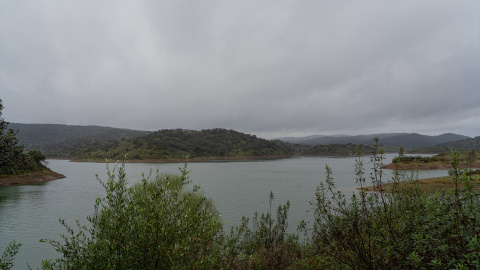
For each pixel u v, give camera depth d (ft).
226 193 147.43
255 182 207.10
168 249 11.78
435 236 10.21
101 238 12.18
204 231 13.17
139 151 585.22
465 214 9.27
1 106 26.66
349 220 13.32
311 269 19.29
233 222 72.84
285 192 151.53
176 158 573.74
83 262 11.66
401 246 10.98
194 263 12.51
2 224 81.46
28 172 205.77
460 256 9.10
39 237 67.41
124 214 12.73
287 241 30.55
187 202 14.16
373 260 11.61
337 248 14.01
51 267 11.92
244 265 20.35
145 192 14.17
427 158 253.65
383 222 12.34
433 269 9.34
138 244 12.20
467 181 9.32
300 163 557.74
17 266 49.32
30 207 109.81
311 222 69.21
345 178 219.82
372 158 12.92
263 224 32.65
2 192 153.48
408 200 13.35
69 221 84.69
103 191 157.07
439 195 12.24
